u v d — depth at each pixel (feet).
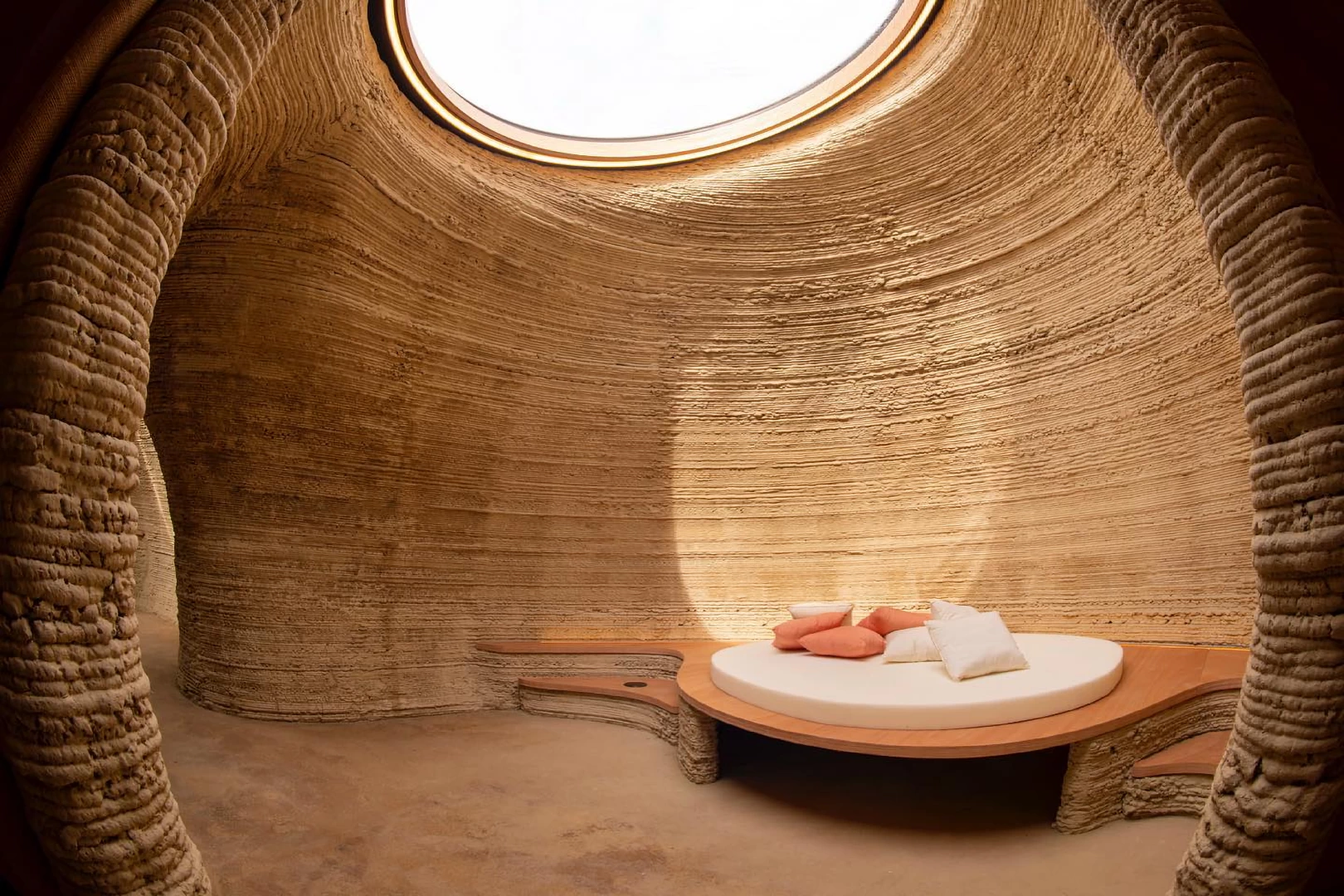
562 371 21.45
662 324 22.25
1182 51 6.81
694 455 22.66
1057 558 19.51
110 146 6.48
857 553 22.02
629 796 14.19
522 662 20.90
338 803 13.52
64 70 6.34
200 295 16.62
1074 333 18.66
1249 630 16.56
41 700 6.02
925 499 21.30
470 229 19.12
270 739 16.57
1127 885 10.21
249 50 7.49
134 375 6.70
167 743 15.61
